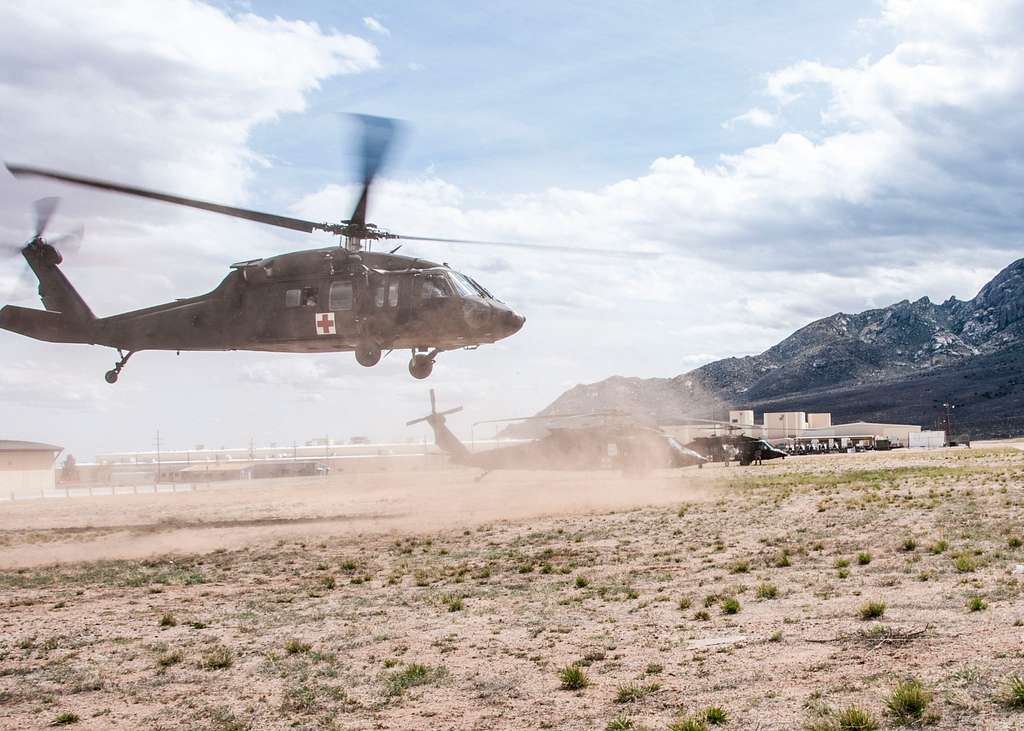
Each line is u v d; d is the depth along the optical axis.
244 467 133.75
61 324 27.70
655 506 30.77
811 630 9.98
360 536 25.92
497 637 11.19
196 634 12.50
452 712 8.04
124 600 16.02
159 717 8.48
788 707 7.14
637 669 9.02
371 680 9.39
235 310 25.12
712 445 76.56
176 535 28.80
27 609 15.34
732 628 10.58
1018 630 8.82
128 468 144.38
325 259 24.11
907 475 41.94
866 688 7.41
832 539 18.30
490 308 24.08
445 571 17.72
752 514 25.19
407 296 23.72
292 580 17.73
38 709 8.98
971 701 6.70
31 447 79.12
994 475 36.22
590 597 13.79
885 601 11.23
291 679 9.63
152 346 26.69
